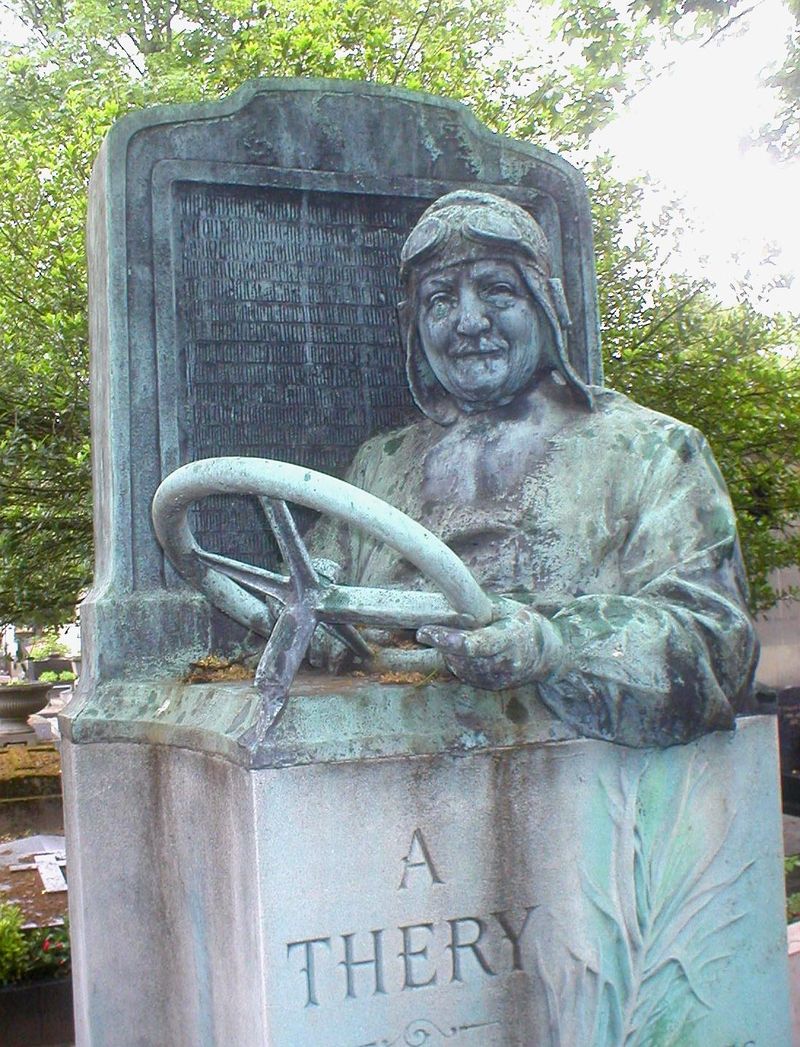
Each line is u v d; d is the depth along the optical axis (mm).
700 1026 2303
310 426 3094
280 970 1988
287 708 2055
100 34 9023
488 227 2471
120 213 2955
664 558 2350
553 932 2186
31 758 10086
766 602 6723
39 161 6535
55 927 5301
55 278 6172
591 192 6441
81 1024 2736
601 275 6383
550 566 2416
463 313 2514
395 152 3230
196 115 3053
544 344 2598
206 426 2996
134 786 2621
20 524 6543
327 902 2025
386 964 2062
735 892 2352
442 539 2529
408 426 3047
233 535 2992
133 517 2889
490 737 2152
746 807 2375
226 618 2873
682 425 2512
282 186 3107
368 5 6961
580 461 2514
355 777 2055
